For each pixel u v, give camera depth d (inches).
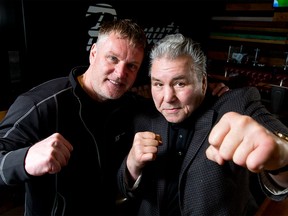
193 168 37.7
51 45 87.4
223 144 21.0
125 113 53.9
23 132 40.3
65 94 46.3
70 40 92.9
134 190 41.2
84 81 50.2
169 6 130.3
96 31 100.7
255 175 47.4
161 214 40.8
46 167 30.2
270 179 27.8
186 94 36.4
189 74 35.8
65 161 31.8
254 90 42.4
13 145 38.0
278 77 139.5
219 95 45.1
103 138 49.7
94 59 47.6
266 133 20.5
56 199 45.3
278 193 26.6
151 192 42.1
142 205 43.4
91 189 49.4
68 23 90.4
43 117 42.8
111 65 44.6
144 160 35.1
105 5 100.5
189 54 35.6
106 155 50.7
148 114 48.0
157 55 36.4
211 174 36.4
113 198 53.6
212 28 174.4
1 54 77.3
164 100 37.3
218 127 21.7
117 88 46.1
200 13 155.4
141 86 90.4
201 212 36.4
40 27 82.7
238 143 20.6
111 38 44.1
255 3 155.9
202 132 39.4
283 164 22.7
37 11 80.7
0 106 79.4
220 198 36.4
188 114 38.8
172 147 41.9
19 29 78.8
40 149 31.1
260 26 155.2
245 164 20.4
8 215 87.4
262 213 41.1
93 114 48.6
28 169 31.1
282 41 147.8
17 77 82.6
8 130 39.8
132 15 113.5
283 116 124.0
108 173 51.7
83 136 47.0
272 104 127.3
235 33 165.3
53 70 90.3
